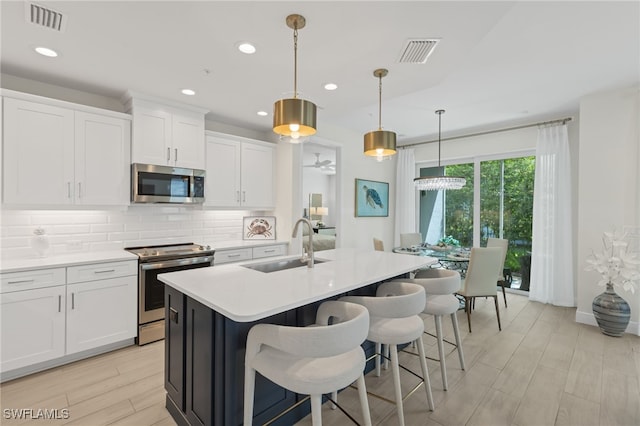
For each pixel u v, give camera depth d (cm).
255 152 423
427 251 444
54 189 264
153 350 284
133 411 200
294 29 190
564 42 247
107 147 293
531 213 477
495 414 199
